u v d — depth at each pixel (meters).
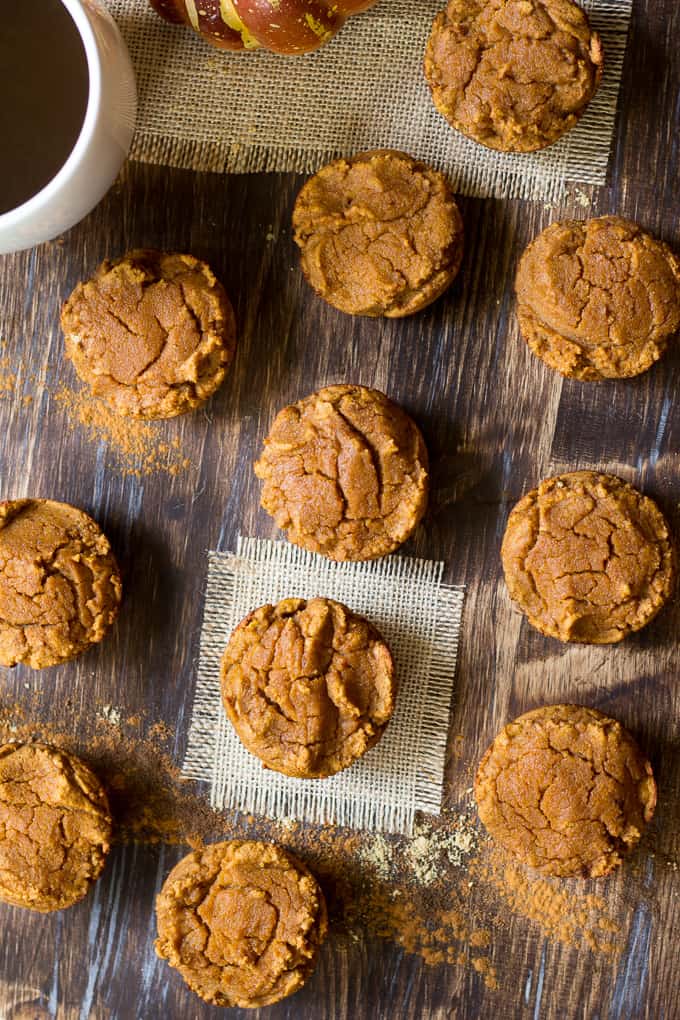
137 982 0.72
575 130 0.71
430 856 0.72
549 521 0.69
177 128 0.71
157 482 0.72
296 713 0.68
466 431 0.72
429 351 0.72
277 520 0.69
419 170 0.69
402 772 0.72
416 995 0.72
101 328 0.69
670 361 0.71
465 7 0.68
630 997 0.71
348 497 0.69
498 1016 0.72
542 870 0.69
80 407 0.72
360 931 0.72
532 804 0.69
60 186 0.64
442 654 0.72
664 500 0.71
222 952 0.69
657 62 0.71
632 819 0.69
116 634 0.72
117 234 0.72
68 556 0.70
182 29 0.71
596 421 0.71
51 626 0.69
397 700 0.72
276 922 0.69
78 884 0.70
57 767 0.70
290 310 0.72
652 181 0.71
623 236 0.69
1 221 0.64
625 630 0.69
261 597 0.72
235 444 0.72
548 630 0.69
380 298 0.69
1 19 0.65
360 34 0.71
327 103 0.71
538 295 0.69
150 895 0.72
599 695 0.71
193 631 0.72
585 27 0.68
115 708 0.72
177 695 0.72
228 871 0.70
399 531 0.69
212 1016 0.72
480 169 0.71
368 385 0.72
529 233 0.71
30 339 0.72
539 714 0.70
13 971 0.72
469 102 0.68
